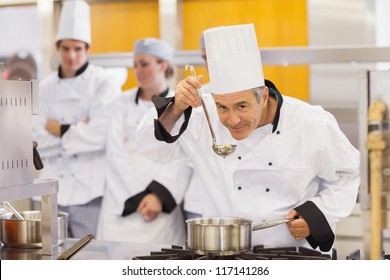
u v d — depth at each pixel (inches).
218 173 106.0
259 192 105.3
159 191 154.8
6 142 86.3
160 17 190.4
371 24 174.1
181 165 156.9
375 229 135.5
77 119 168.2
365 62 162.9
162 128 97.8
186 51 177.5
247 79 91.6
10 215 108.4
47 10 201.0
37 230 99.5
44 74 203.3
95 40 204.8
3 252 97.7
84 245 97.7
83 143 163.5
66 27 166.2
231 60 91.3
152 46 157.2
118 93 169.0
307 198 107.1
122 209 156.9
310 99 181.2
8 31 252.7
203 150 106.4
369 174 137.6
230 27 93.6
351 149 105.4
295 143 101.7
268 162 102.6
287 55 166.2
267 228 104.2
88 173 165.8
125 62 184.5
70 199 165.9
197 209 152.8
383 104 134.9
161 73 160.6
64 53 167.5
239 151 104.0
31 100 90.4
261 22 187.0
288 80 184.1
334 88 178.5
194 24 193.8
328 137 102.0
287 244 104.9
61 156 167.8
